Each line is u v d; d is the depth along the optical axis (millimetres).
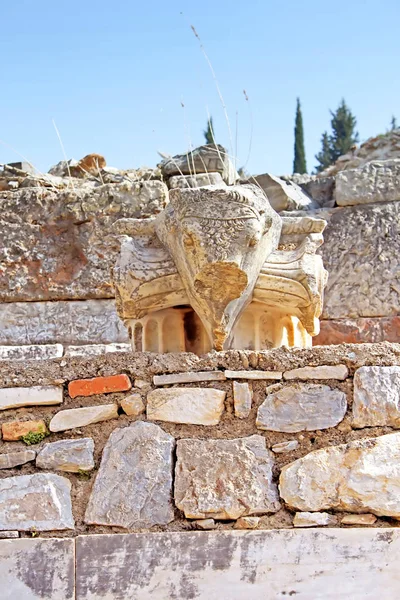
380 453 3586
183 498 3625
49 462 3768
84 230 5871
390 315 5754
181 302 4141
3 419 3875
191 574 3533
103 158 7070
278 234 4168
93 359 3902
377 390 3668
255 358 3781
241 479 3625
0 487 3732
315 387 3707
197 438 3713
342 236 5887
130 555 3576
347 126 24719
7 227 5902
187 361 3820
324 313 5816
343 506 3549
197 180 6008
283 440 3676
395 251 5824
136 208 5863
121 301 4129
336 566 3490
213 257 3717
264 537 3541
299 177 6562
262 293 4059
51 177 6461
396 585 3449
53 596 3566
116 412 3811
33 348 5617
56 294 5828
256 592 3494
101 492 3684
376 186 5926
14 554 3623
